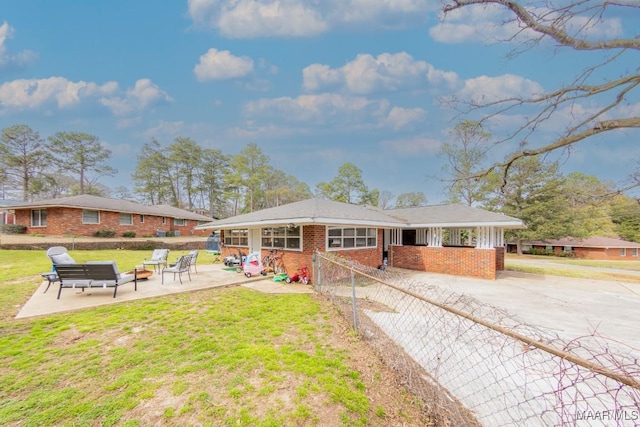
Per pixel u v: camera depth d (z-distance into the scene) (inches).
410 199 1801.2
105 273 274.8
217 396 118.0
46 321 209.9
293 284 368.2
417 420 106.8
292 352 160.4
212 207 1825.8
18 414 107.5
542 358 122.3
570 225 917.8
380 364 148.3
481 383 139.1
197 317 223.3
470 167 785.6
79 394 120.2
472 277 473.1
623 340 200.8
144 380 130.5
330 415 107.3
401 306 262.5
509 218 464.4
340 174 1724.9
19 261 495.8
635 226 1235.2
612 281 460.1
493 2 216.1
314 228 383.6
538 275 520.1
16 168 1269.7
